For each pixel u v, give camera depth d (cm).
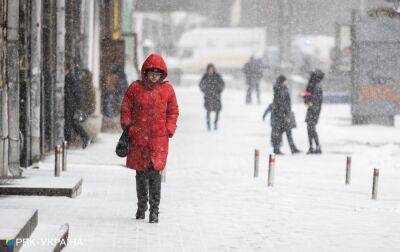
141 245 2212
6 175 3062
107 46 5919
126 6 8350
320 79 4794
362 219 2723
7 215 2020
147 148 2503
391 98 6662
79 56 5247
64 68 4566
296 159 4559
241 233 2428
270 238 2367
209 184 3478
